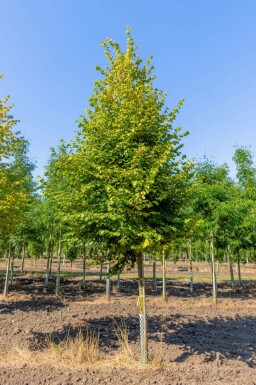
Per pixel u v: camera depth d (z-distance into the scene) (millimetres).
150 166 4852
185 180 5410
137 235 4590
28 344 5648
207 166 12688
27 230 13820
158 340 6047
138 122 5039
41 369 4469
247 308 9680
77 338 5637
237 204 11516
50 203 11328
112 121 5223
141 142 5172
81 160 4867
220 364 4785
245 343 5980
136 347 5578
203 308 9562
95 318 7809
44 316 7934
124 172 4539
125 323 7336
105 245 5172
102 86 5695
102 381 4062
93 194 4832
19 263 36719
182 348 5543
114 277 22125
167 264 39500
